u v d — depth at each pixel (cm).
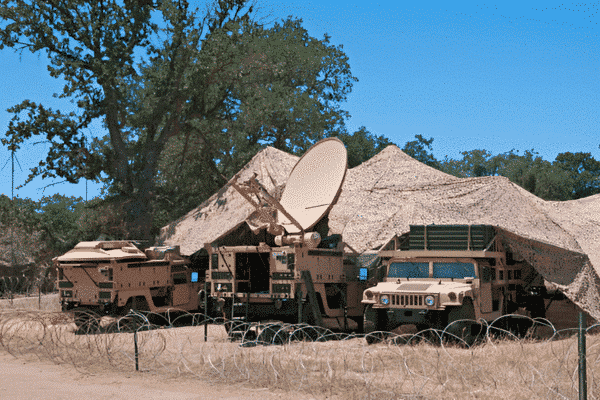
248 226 1842
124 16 4097
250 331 1759
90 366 1216
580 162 9469
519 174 9206
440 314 1511
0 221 4212
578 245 1955
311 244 1616
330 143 1866
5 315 1548
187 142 4409
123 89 3869
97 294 1897
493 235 1672
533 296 1891
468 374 1041
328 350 1237
